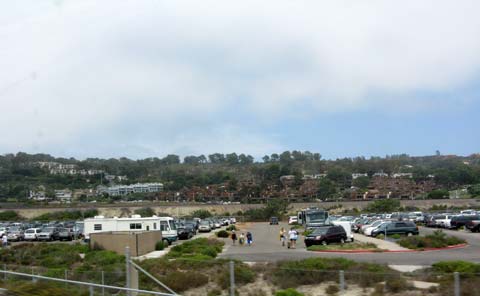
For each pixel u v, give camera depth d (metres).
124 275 21.58
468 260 30.12
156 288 20.42
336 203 158.12
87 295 15.94
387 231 52.84
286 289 19.27
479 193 170.62
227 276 21.36
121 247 41.88
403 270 23.84
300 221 89.19
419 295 16.92
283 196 186.62
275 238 61.56
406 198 174.50
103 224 54.03
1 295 16.27
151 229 53.66
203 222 84.38
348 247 41.78
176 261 26.86
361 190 194.88
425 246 40.41
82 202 177.50
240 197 190.88
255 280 22.02
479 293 16.05
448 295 16.34
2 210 149.75
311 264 24.33
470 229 59.31
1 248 48.66
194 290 20.80
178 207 157.00
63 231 69.00
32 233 68.75
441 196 171.62
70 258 36.69
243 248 46.66
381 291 17.98
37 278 17.89
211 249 39.34
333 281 20.75
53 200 183.00
